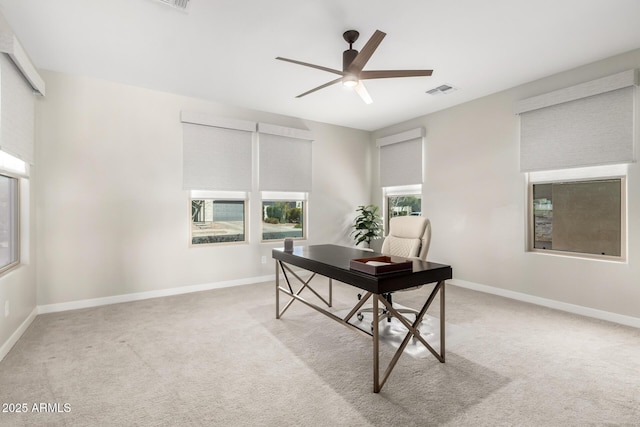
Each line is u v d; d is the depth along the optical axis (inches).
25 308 121.0
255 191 196.4
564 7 96.7
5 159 109.4
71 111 144.1
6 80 100.4
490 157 169.8
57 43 117.3
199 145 175.9
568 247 144.3
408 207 221.8
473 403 74.4
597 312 131.6
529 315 135.0
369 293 86.1
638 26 107.0
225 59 130.4
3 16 99.4
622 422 67.7
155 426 67.1
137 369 90.5
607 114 128.6
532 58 130.0
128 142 157.2
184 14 100.3
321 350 102.7
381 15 100.9
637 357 97.0
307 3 95.0
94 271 149.5
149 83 155.3
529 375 86.7
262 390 80.3
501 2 94.7
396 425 67.0
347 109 194.9
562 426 66.5
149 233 163.2
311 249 134.4
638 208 122.3
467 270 181.2
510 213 161.5
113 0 93.1
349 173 236.7
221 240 187.9
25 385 82.1
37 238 136.7
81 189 146.4
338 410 72.1
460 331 117.8
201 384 82.9
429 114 202.8
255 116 195.6
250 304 151.9
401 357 97.3
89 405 74.0
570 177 142.6
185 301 156.7
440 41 116.6
